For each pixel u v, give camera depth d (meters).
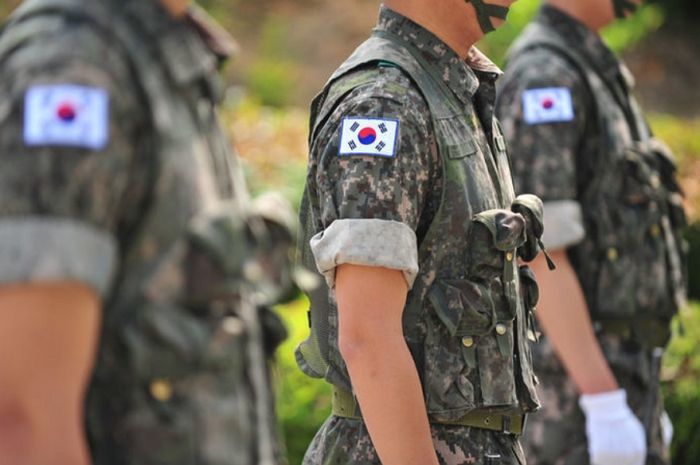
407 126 5.05
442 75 5.33
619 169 7.49
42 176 3.30
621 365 7.60
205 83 3.79
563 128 7.34
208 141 3.77
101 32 3.51
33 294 3.26
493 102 5.61
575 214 7.30
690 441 10.67
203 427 3.55
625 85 7.77
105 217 3.40
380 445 4.96
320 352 5.41
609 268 7.50
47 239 3.28
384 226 4.91
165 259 3.55
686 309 8.47
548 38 7.58
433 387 5.14
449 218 5.14
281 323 3.84
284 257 3.87
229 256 3.60
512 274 5.28
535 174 7.29
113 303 3.52
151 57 3.61
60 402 3.30
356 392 4.98
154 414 3.52
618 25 23.16
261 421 3.76
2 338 3.25
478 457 5.27
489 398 5.21
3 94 3.39
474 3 5.32
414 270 4.95
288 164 16.95
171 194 3.56
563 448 7.58
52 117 3.33
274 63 26.80
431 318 5.16
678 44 30.11
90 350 3.38
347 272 4.93
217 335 3.58
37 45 3.44
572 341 7.30
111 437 3.54
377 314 4.91
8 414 3.27
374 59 5.26
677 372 10.78
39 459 3.27
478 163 5.27
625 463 7.25
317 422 10.08
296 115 21.89
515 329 5.43
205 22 3.87
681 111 27.95
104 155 3.38
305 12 29.36
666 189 7.80
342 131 5.06
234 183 3.87
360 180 4.96
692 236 15.11
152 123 3.54
